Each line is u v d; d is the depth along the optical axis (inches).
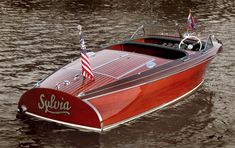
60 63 679.1
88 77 432.5
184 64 498.0
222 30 970.7
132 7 1331.2
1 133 418.9
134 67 465.7
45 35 887.1
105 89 422.9
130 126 444.1
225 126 455.5
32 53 735.1
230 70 648.4
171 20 1120.8
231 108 503.8
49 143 402.9
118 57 492.4
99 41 845.2
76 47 790.5
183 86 517.0
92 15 1158.3
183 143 415.5
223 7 1354.6
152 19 1128.2
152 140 418.0
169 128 445.7
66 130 426.3
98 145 401.4
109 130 431.2
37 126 433.7
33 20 1050.1
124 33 932.0
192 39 584.1
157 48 526.3
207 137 430.3
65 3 1362.0
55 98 414.3
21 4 1299.2
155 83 463.5
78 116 417.4
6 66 647.1
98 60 486.0
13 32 901.8
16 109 478.3
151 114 478.6
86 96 410.6
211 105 512.4
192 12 1252.5
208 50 553.9
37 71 629.3
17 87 553.9
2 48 760.3
